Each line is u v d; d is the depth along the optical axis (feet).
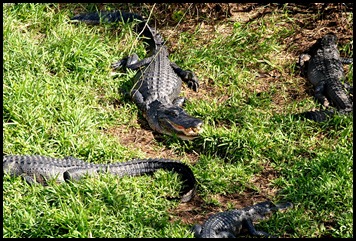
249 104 41.27
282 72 44.55
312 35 47.37
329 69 44.06
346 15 48.42
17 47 41.88
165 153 37.63
